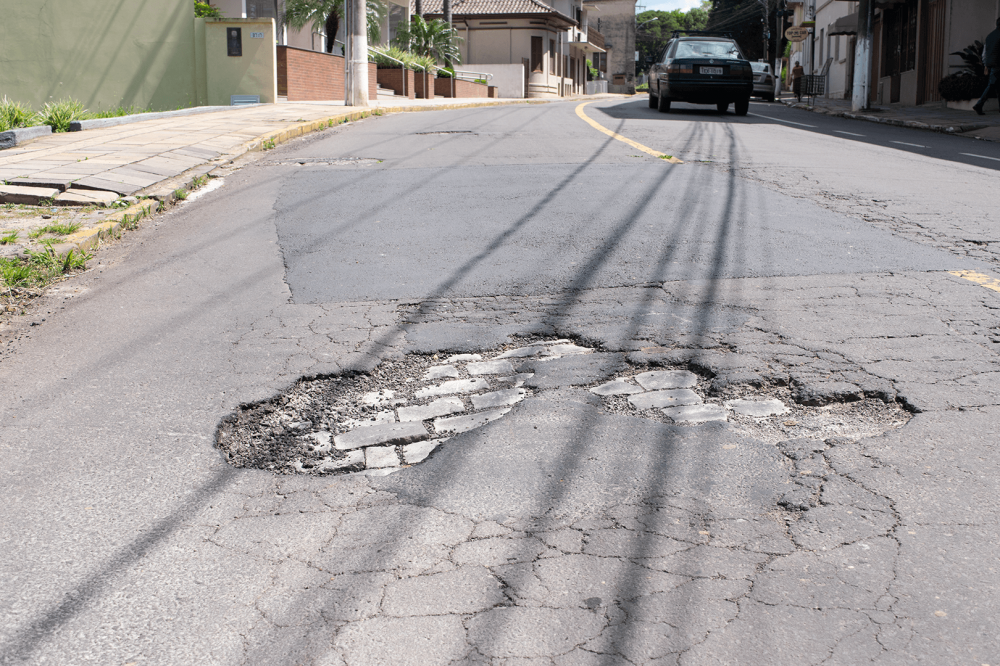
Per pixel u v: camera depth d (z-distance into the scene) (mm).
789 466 2822
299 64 19578
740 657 1968
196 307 4520
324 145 10578
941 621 2078
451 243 5680
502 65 42469
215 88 18250
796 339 3900
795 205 6836
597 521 2521
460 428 3162
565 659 1965
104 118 12922
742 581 2236
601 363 3711
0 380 3623
